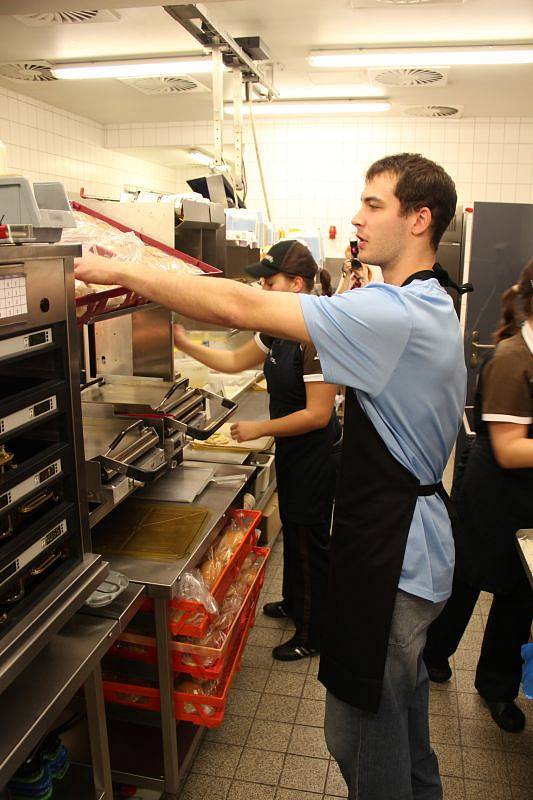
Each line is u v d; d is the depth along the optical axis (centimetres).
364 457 133
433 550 137
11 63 443
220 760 197
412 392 126
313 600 243
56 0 214
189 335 351
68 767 146
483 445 205
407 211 130
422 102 583
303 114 652
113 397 182
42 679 113
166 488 208
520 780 192
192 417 192
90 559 114
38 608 100
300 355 225
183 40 404
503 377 183
